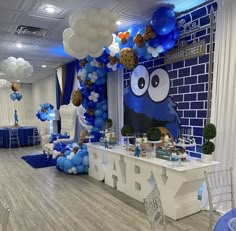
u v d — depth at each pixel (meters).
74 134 6.60
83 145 5.15
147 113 4.25
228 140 2.90
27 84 11.84
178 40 3.55
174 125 3.70
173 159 2.96
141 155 3.44
